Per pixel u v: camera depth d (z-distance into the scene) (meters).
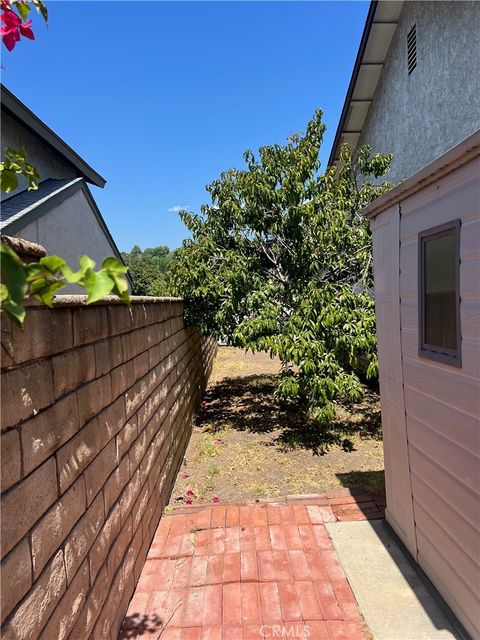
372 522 2.98
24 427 1.15
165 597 2.26
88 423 1.67
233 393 7.55
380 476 3.82
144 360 2.75
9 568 1.03
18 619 1.06
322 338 4.71
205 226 5.88
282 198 4.93
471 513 1.85
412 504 2.50
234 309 5.05
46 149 8.58
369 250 5.02
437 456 2.16
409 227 2.41
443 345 2.07
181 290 5.29
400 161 6.08
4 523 1.02
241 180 5.34
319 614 2.11
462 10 4.25
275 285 5.34
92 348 1.76
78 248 8.02
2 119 6.95
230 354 13.00
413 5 5.45
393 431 2.79
